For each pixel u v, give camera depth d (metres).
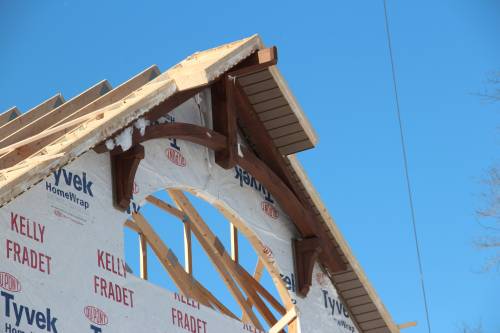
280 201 19.38
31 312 13.91
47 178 14.84
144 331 15.55
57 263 14.52
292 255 19.42
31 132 15.58
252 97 18.77
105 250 15.34
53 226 14.67
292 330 19.02
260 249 18.81
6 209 14.10
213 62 16.70
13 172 13.51
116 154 15.95
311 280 19.34
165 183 16.86
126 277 15.55
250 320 19.80
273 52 17.84
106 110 15.41
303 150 19.34
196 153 17.72
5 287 13.70
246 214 18.53
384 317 20.53
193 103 18.03
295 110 18.77
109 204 15.69
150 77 17.44
